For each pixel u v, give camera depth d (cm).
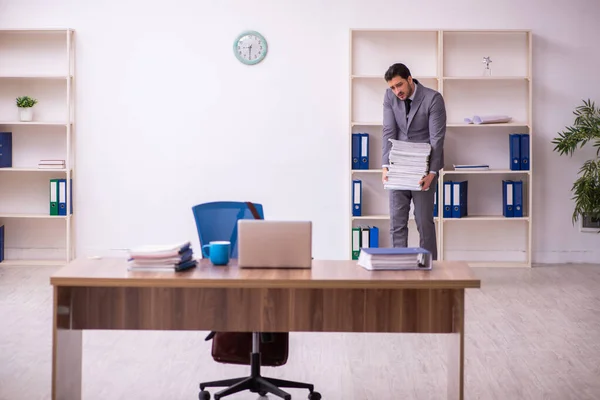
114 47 805
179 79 808
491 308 646
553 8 812
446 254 837
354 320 368
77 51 806
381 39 812
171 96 809
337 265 388
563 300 672
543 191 829
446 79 808
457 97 820
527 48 816
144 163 815
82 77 807
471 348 538
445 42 812
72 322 372
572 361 508
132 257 369
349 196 816
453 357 377
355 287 354
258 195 819
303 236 376
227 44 806
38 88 811
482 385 463
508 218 798
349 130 798
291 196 819
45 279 740
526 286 725
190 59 807
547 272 788
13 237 825
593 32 814
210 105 810
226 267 380
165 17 804
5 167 799
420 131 638
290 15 805
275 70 809
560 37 815
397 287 354
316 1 805
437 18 810
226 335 442
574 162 827
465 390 455
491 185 829
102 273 364
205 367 496
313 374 485
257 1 804
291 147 815
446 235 835
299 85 810
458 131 824
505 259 837
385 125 646
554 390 454
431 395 447
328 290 366
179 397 441
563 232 834
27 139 815
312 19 806
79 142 813
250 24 805
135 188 816
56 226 826
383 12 809
